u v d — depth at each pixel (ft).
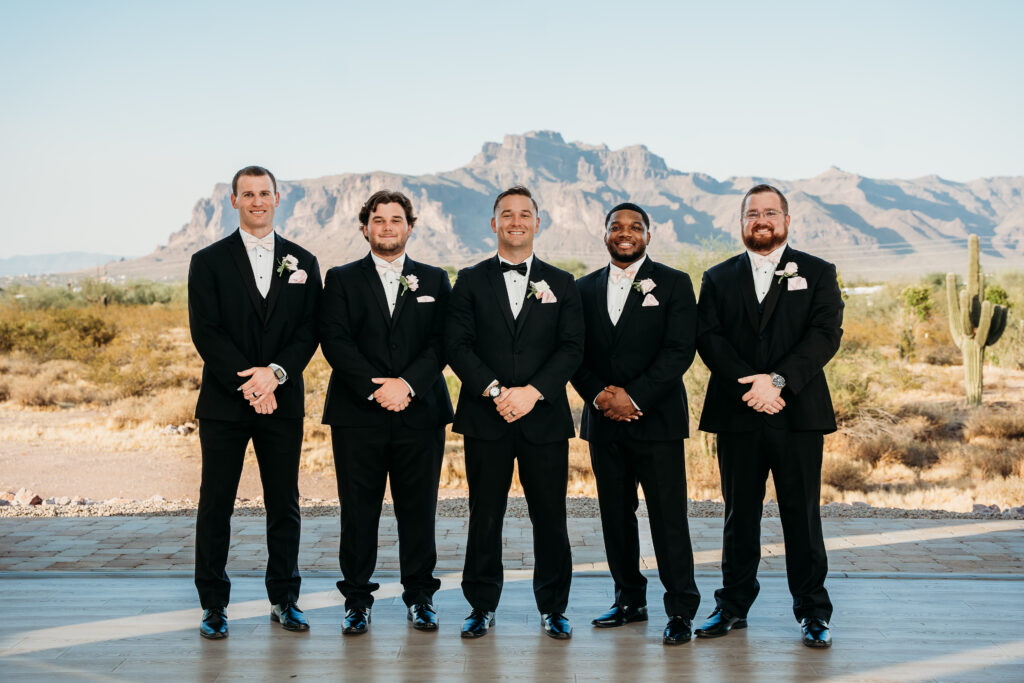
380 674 11.12
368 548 13.19
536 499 12.98
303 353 13.06
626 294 13.37
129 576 15.89
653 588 15.42
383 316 13.30
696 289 45.06
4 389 64.80
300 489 36.52
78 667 11.30
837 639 12.51
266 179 13.16
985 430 53.47
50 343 87.76
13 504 26.22
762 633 12.87
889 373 67.10
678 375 12.80
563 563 12.98
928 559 17.78
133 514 22.82
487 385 12.68
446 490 34.09
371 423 12.98
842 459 43.96
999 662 11.57
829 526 21.30
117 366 78.95
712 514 22.84
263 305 13.07
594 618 13.53
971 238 61.98
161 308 146.72
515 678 11.00
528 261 13.38
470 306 13.24
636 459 13.06
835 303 12.93
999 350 80.74
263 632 12.81
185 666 11.36
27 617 13.43
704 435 42.52
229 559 17.52
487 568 12.97
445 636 12.71
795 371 12.43
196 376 72.23
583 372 13.56
